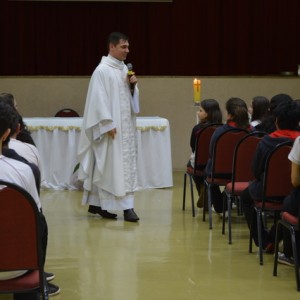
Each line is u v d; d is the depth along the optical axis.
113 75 6.70
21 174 3.46
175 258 5.43
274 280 4.84
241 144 5.75
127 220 6.83
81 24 11.70
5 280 3.38
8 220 3.26
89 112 6.69
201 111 7.23
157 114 10.33
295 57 11.66
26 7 11.53
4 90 10.16
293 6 11.57
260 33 11.68
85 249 5.73
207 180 6.41
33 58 11.66
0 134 3.46
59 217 7.03
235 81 10.39
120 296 4.52
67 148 8.59
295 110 5.03
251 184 5.29
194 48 11.73
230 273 5.02
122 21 11.73
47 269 5.14
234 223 6.71
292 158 4.43
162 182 8.79
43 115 10.23
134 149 6.91
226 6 11.65
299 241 4.81
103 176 6.78
